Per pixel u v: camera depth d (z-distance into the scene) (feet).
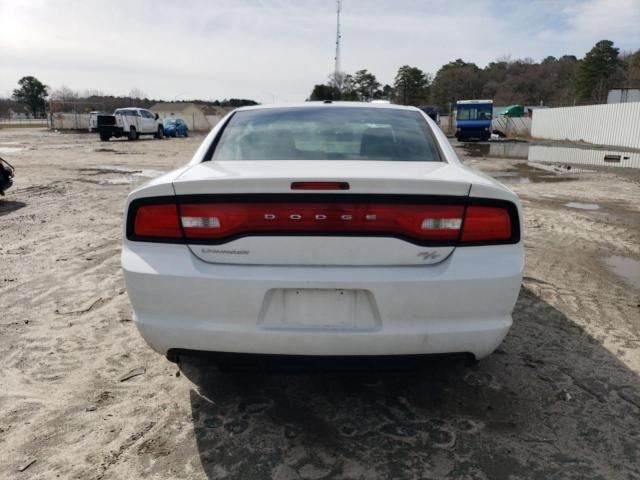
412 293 6.76
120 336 11.00
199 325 7.00
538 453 7.30
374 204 6.74
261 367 7.30
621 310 12.64
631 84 269.23
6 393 8.79
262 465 7.06
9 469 6.94
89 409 8.33
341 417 8.17
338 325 6.95
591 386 9.07
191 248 6.97
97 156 60.18
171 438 7.62
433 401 8.61
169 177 7.50
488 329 7.04
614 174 45.37
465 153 73.46
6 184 26.78
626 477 6.84
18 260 16.48
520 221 7.20
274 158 8.94
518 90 318.86
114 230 20.92
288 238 6.77
